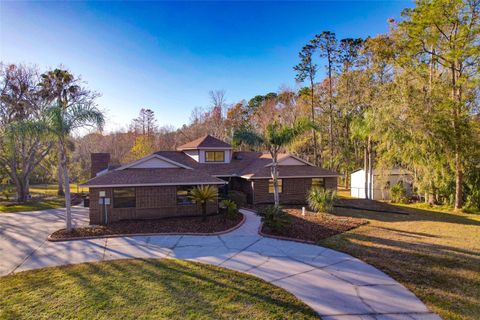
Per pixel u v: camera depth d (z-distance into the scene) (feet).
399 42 67.36
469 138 57.00
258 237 37.78
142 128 179.52
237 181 73.77
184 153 78.79
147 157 53.16
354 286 22.65
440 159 60.13
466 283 23.30
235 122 160.66
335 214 54.13
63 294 20.92
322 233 39.45
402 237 37.99
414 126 59.88
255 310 18.67
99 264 27.50
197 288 21.97
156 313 18.13
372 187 79.97
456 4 55.21
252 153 84.48
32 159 85.30
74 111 39.17
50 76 80.64
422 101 61.11
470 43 57.00
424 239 36.96
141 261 28.32
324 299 20.42
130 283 22.86
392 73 82.12
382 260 28.81
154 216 49.21
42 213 59.72
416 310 18.97
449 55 57.26
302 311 18.66
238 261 28.45
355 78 94.84
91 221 45.70
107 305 19.21
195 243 35.01
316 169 70.54
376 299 20.48
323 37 103.24
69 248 32.99
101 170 89.61
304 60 106.93
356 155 116.67
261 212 41.91
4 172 88.43
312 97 109.70
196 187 52.19
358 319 17.79
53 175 120.26
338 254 30.78
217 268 26.43
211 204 52.85
